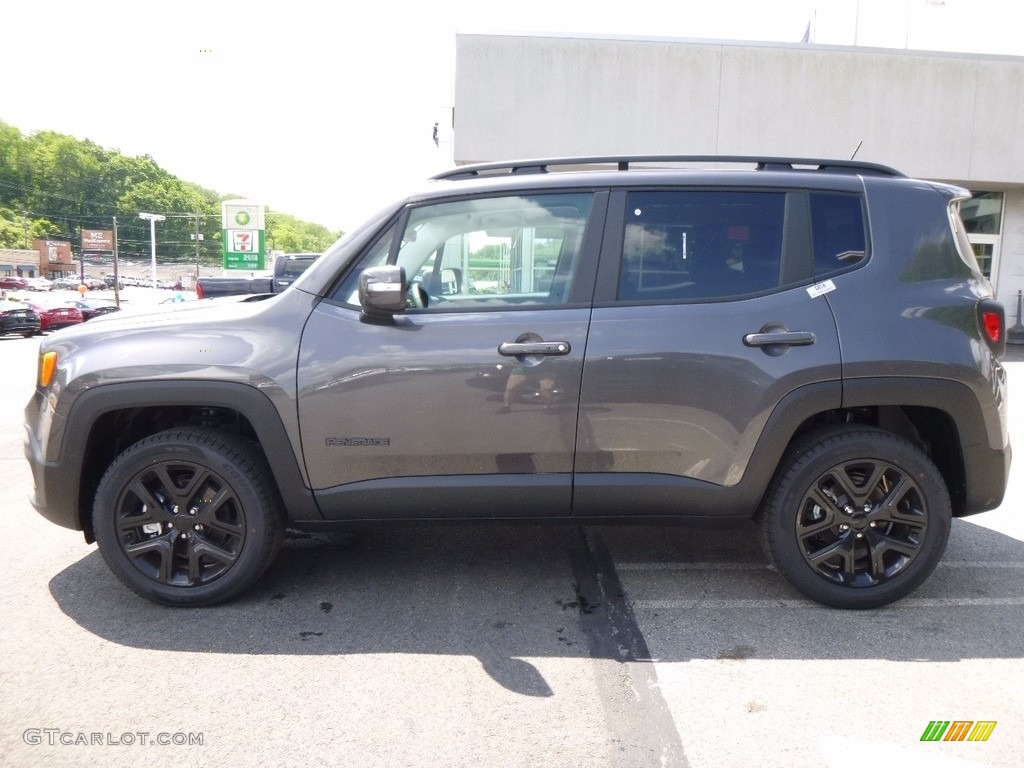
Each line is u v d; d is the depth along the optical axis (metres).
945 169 14.55
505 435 3.24
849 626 3.23
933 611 3.38
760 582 3.70
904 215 3.38
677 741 2.46
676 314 3.25
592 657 2.99
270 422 3.24
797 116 14.24
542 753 2.40
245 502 3.32
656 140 14.14
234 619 3.31
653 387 3.21
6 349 20.44
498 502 3.31
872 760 2.36
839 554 3.32
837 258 3.34
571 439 3.25
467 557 4.02
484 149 14.09
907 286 3.30
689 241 3.35
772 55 14.10
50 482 3.34
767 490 3.36
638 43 13.94
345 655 3.01
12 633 3.19
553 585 3.67
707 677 2.84
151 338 3.31
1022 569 3.86
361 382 3.22
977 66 14.32
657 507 3.33
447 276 3.38
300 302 3.35
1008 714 2.60
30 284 82.00
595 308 3.27
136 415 3.53
